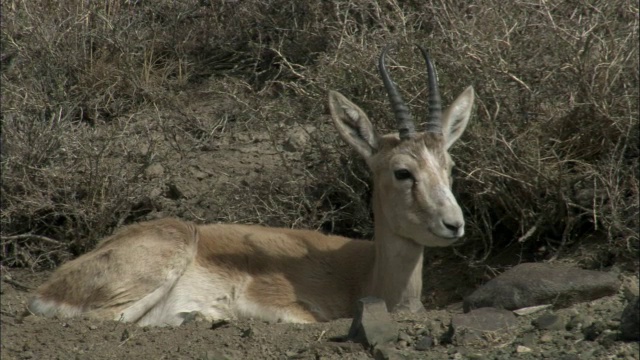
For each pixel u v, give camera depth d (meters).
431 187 13.89
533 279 13.77
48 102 20.98
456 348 12.02
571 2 17.83
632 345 11.66
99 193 19.11
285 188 19.06
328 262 15.55
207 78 23.88
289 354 12.29
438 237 13.76
